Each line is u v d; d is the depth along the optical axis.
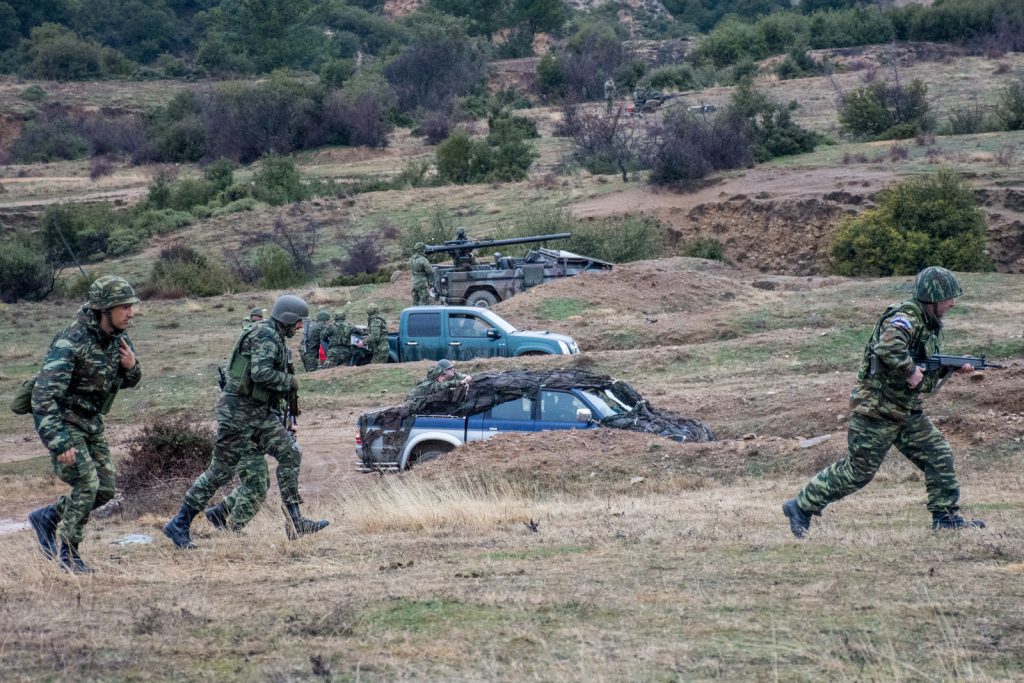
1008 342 61.62
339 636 15.64
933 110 191.12
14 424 67.44
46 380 20.39
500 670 13.78
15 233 179.38
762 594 17.12
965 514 24.94
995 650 13.95
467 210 159.50
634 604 16.77
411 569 20.59
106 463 21.92
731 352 66.75
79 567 21.59
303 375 70.06
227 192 191.88
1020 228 113.31
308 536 25.30
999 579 17.45
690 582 18.11
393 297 104.94
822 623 15.41
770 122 161.75
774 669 13.27
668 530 24.14
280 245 153.62
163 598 18.53
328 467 48.75
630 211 140.00
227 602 18.06
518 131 199.25
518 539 23.77
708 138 151.00
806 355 65.00
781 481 34.69
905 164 140.38
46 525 22.09
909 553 19.78
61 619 17.14
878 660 13.58
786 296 87.75
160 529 30.39
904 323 20.58
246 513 24.53
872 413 21.17
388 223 159.25
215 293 131.25
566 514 28.45
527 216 125.56
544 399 41.78
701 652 14.24
